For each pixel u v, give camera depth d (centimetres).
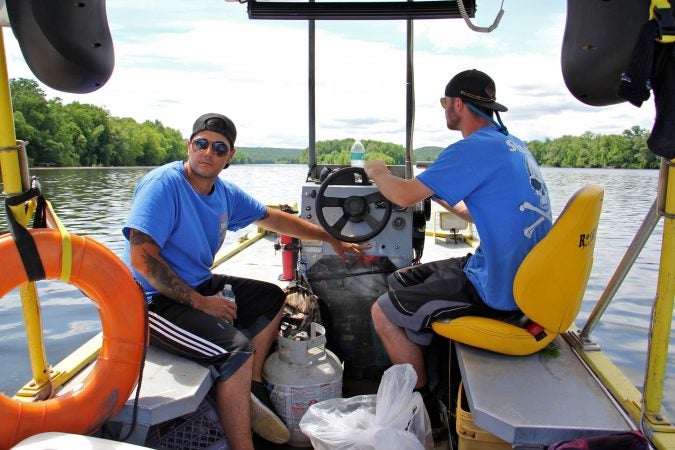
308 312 263
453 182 209
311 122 323
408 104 306
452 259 253
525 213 210
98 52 171
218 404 204
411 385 198
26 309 188
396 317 227
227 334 207
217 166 229
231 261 412
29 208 178
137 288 178
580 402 176
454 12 272
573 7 162
